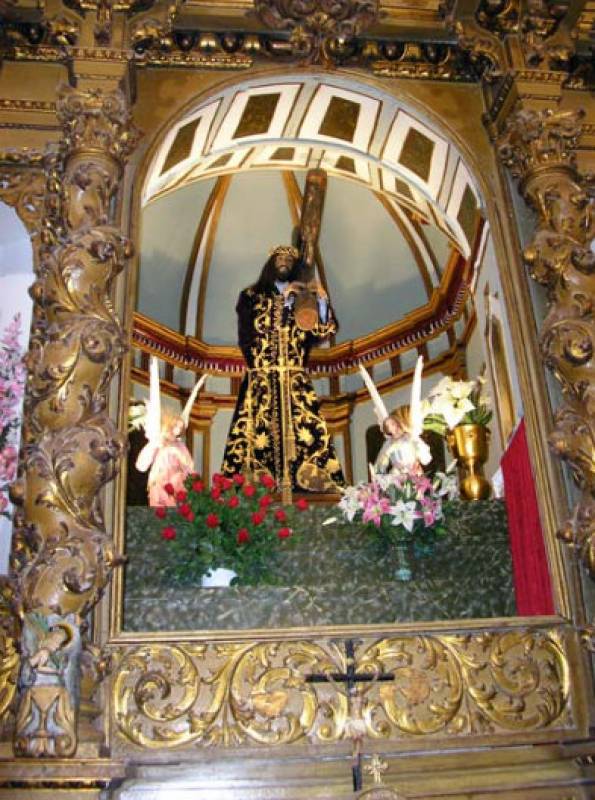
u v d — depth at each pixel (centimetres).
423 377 787
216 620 347
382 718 323
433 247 802
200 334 841
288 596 355
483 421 454
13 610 307
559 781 312
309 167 545
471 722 327
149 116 429
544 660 340
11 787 275
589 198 408
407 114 460
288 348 537
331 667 328
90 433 326
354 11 445
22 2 428
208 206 816
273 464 495
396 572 367
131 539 357
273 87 457
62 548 308
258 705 320
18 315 402
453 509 388
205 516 356
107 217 371
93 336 338
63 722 282
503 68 439
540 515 365
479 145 446
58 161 394
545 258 382
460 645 338
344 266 859
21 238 414
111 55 407
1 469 368
